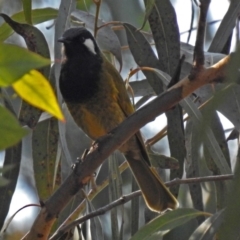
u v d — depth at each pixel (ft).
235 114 23.80
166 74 24.75
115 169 25.86
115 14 38.22
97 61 29.78
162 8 26.37
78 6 36.37
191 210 22.58
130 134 21.16
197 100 26.84
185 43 28.68
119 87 29.73
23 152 40.55
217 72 19.53
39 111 24.85
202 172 28.58
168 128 24.61
